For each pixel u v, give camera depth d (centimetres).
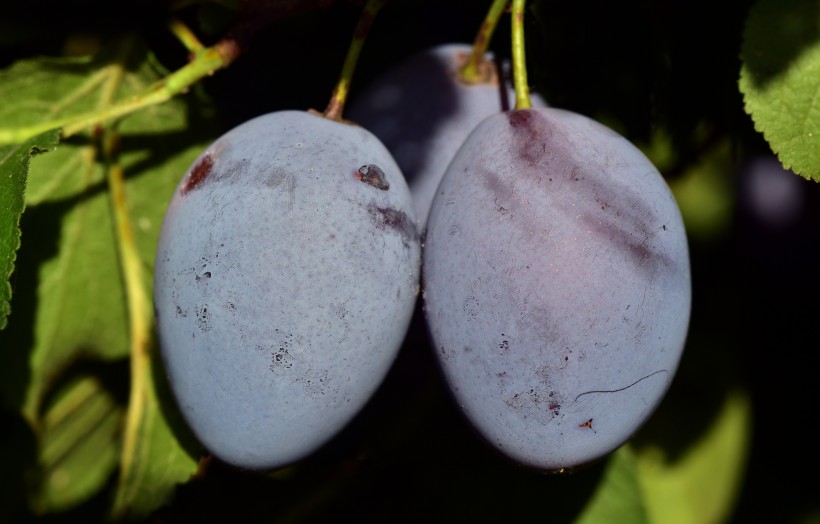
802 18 24
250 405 23
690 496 28
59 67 26
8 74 25
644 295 22
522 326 22
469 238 23
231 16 25
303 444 23
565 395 22
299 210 22
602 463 27
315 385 23
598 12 25
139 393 26
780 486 30
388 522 27
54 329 26
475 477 27
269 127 23
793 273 29
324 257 22
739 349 29
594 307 22
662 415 29
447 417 26
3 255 23
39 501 27
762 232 29
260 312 22
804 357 29
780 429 29
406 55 26
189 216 23
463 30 26
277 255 22
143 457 26
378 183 23
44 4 26
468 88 25
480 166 23
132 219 26
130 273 26
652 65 26
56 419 27
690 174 28
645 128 26
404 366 25
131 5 26
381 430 26
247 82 26
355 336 23
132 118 26
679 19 26
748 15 24
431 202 24
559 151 23
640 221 23
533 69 25
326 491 27
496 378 23
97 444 27
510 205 23
